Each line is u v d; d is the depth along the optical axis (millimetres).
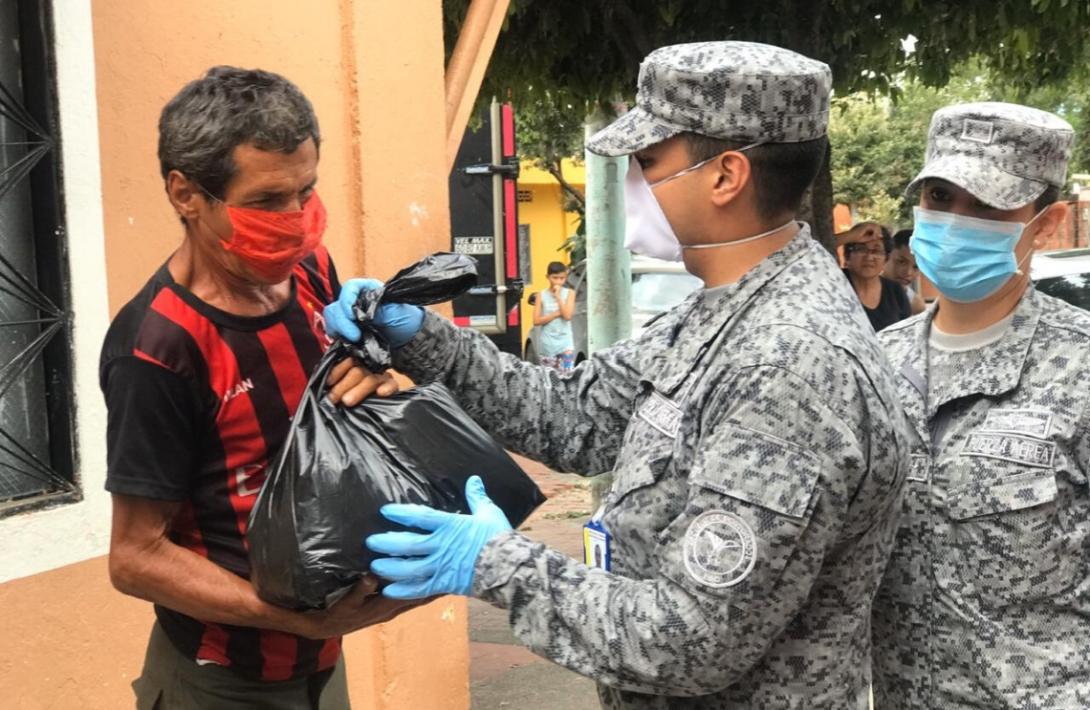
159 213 2939
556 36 5305
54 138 2684
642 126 1823
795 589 1644
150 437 1841
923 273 2303
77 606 2715
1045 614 2113
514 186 9031
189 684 2061
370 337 1989
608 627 1671
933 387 2246
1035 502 2074
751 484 1619
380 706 3406
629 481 1824
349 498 1771
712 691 1697
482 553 1742
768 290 1778
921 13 5320
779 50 1840
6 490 2656
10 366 2654
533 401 2193
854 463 1637
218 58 3016
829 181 5555
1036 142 2168
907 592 2211
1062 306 2232
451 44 5281
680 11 5301
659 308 10328
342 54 3277
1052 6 5246
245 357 1928
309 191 1902
